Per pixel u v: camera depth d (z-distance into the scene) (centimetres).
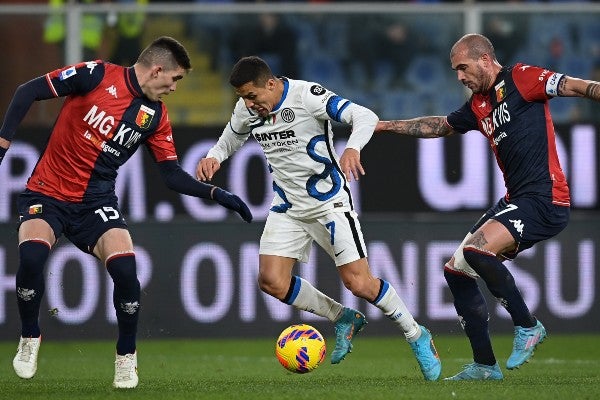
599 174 4016
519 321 2395
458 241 3966
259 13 4291
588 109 4291
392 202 4034
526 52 4331
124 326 2252
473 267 2383
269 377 2692
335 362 2630
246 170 3975
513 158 2438
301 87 2444
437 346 3753
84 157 2269
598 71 4350
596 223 3975
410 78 4341
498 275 2359
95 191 2295
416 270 3953
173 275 3906
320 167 2484
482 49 2452
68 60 4159
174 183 2355
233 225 3931
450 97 4347
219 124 4006
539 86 2388
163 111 2331
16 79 4131
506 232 2375
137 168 3994
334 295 3900
